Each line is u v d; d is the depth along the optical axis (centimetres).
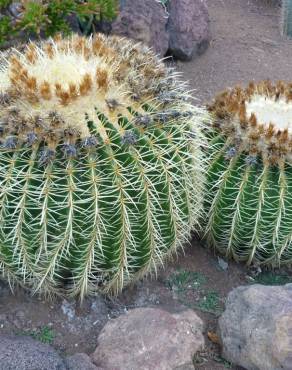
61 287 297
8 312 300
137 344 270
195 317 296
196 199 302
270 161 299
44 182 251
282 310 273
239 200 307
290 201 303
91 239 266
